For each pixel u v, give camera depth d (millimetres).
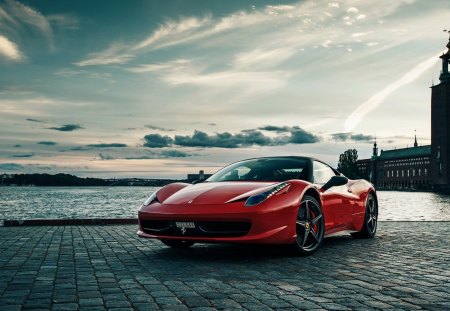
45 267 4199
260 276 3801
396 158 184500
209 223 4559
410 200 79750
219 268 4191
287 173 5508
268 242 4562
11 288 3311
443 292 3236
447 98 130000
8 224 9227
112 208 50781
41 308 2770
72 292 3189
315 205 5180
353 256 4957
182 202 4801
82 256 4902
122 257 4855
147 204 5121
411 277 3777
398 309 2783
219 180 5570
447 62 133875
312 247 5094
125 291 3223
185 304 2877
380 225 9141
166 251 5328
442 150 131250
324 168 6004
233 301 2949
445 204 60969
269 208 4582
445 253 5188
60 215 37938
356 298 3043
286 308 2791
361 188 6598
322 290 3271
